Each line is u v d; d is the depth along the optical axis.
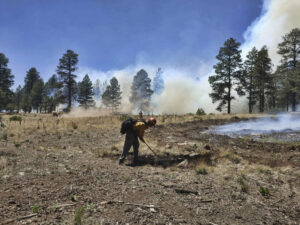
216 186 3.54
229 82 30.59
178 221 2.31
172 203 2.80
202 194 3.16
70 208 2.52
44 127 10.73
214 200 2.96
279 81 34.09
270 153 6.48
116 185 3.42
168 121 14.05
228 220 2.41
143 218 2.34
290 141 7.86
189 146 7.28
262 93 32.97
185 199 2.95
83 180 3.60
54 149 6.28
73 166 4.54
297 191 3.39
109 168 4.57
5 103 50.28
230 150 6.82
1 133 8.53
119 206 2.63
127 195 3.02
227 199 3.02
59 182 3.45
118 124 12.66
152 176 4.03
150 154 6.13
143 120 5.60
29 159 4.86
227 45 30.67
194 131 10.66
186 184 3.58
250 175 4.23
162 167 4.86
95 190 3.16
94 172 4.13
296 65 32.31
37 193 2.94
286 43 32.84
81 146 7.17
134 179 3.78
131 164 5.12
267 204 2.91
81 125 12.14
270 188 3.53
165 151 6.47
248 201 2.98
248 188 3.43
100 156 5.84
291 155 6.08
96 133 9.75
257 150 6.93
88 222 2.18
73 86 48.12
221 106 31.86
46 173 3.91
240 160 5.52
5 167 4.12
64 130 10.21
